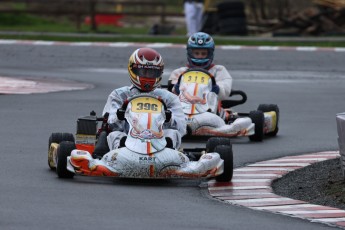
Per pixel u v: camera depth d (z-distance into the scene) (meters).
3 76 72.88
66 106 56.44
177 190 33.16
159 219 27.95
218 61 83.50
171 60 84.06
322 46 95.94
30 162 38.38
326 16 116.88
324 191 33.97
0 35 102.25
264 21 124.81
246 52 89.88
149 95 36.00
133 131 34.53
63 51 89.94
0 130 47.22
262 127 46.22
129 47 93.12
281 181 36.00
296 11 126.12
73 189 32.41
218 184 34.41
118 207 29.56
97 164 33.50
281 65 81.88
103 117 37.12
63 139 36.56
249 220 28.25
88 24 144.25
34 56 86.31
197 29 112.69
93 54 88.19
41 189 32.25
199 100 45.69
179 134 36.41
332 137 47.72
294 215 29.16
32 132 46.84
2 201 29.89
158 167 33.31
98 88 66.31
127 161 33.34
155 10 164.00
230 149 34.81
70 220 27.30
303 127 51.16
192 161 34.75
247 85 69.56
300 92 66.12
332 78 74.69
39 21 138.12
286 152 42.91
